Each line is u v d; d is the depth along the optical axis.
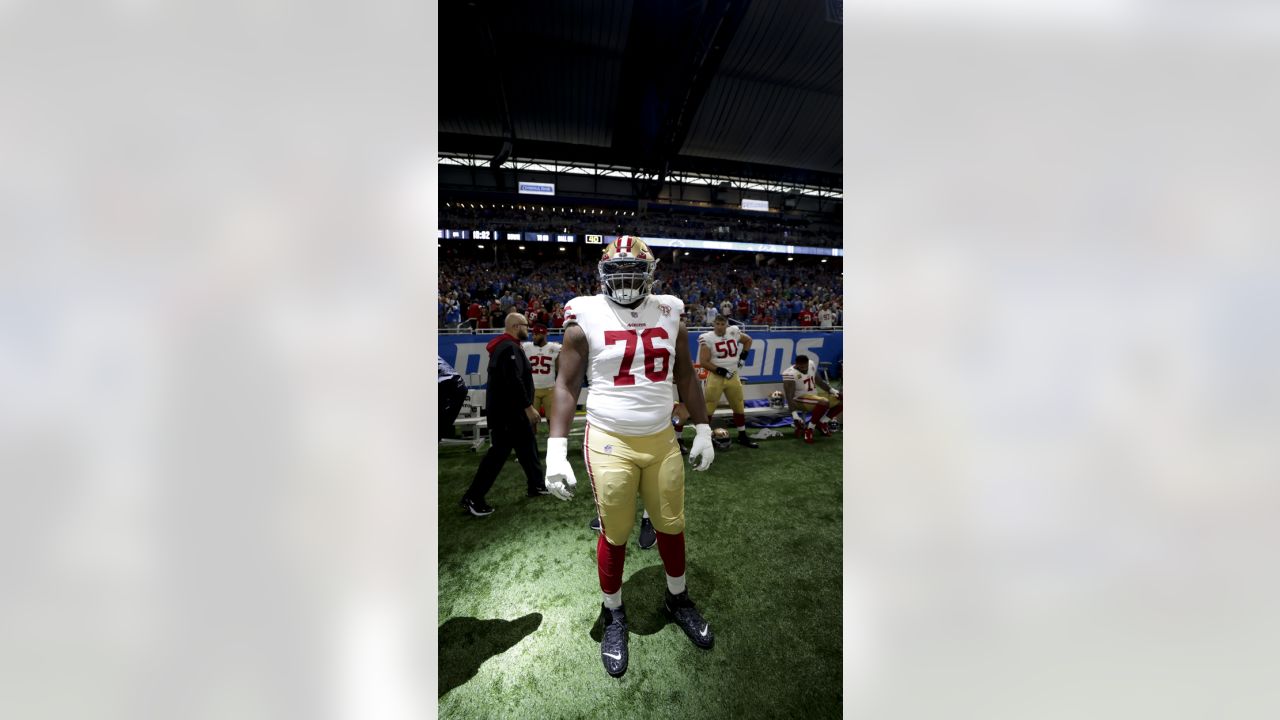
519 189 14.26
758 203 16.06
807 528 2.35
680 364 1.62
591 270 14.43
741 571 1.97
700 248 13.92
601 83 10.95
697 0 8.60
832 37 9.90
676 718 1.30
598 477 1.45
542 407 4.10
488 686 1.40
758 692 1.38
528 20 9.15
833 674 1.44
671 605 1.67
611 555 1.51
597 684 1.41
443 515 2.55
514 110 11.70
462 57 9.77
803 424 4.02
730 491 2.81
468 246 14.15
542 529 2.36
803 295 13.48
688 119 11.93
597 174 15.16
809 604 1.76
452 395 2.57
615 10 8.91
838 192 16.53
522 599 1.80
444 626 1.65
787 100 11.91
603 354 1.45
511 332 2.52
